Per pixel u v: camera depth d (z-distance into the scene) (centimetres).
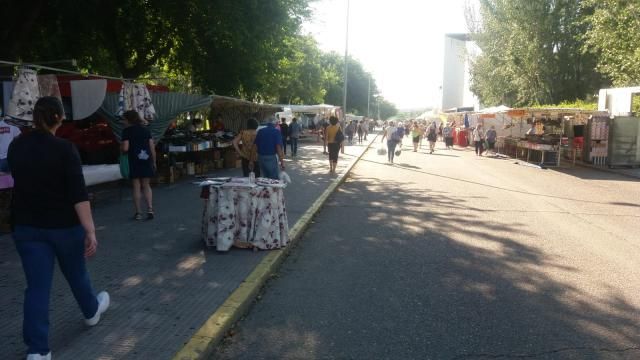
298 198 1168
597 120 2170
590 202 1236
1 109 864
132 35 1919
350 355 412
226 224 682
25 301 355
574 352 419
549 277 623
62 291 516
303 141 4153
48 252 363
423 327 468
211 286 543
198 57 2005
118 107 1139
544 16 3397
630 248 775
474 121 3497
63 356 380
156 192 1199
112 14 1806
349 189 1415
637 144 2152
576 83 3547
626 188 1520
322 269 652
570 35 3378
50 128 364
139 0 1795
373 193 1339
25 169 355
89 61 2044
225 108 2089
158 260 640
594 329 466
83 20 1695
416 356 411
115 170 1065
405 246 773
